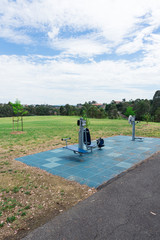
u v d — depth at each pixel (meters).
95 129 19.47
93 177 5.17
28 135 15.63
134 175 5.27
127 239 2.60
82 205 3.61
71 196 4.04
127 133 15.58
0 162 7.06
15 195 4.16
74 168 6.07
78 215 3.25
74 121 36.69
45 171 5.84
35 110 98.44
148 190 4.24
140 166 6.16
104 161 6.85
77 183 4.77
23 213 3.36
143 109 78.38
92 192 4.21
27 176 5.40
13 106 19.55
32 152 8.84
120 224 2.96
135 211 3.34
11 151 9.16
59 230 2.85
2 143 11.69
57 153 8.48
